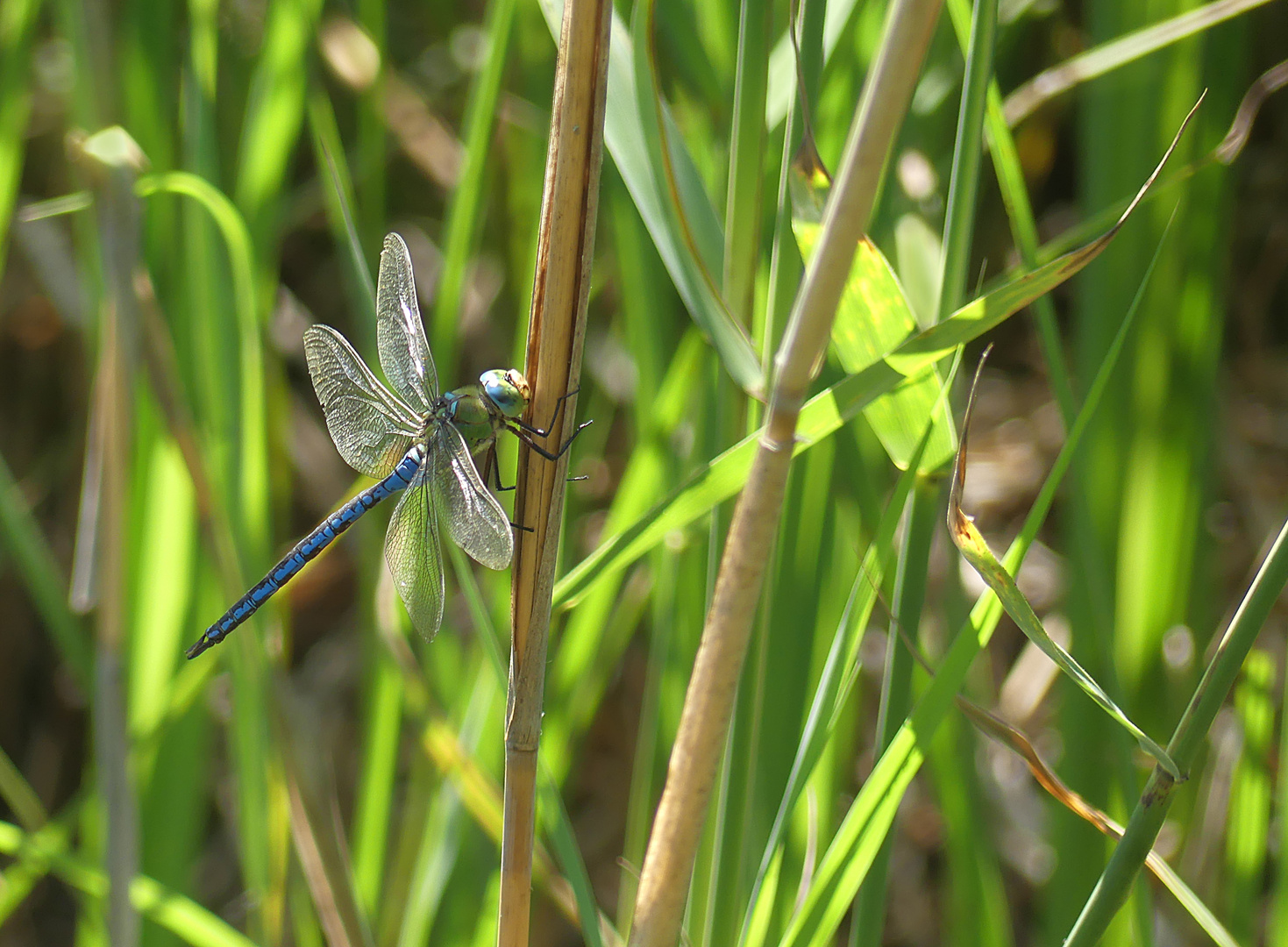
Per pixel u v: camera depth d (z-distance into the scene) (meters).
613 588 1.39
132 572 1.41
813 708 1.31
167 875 1.42
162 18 1.42
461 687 1.42
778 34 1.35
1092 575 1.36
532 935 1.43
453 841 1.40
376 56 1.41
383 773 1.41
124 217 1.35
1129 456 1.40
